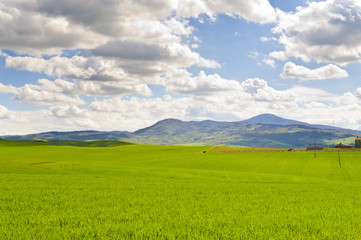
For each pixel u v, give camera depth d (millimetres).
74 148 164250
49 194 22953
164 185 32719
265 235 10836
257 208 17781
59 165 63344
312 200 21984
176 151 146250
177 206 18047
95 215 14703
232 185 34812
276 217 14445
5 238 10133
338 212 16188
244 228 11914
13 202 18656
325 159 107062
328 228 12062
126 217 14000
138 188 29031
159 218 13891
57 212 15516
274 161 102000
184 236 10633
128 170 57375
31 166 58531
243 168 85625
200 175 52719
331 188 33375
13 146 167625
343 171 79312
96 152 141875
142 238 10305
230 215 14844
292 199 22328
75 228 11570
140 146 193875
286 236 10742
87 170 56125
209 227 11828
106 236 10422
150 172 54312
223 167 87562
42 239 10000
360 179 65750
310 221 13391
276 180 47188
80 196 22094
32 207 17156
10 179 36688
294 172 77500
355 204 20172
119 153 138000
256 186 34000
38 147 162875
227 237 10555
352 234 11094
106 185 31172
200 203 19547
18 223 12547
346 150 137375
